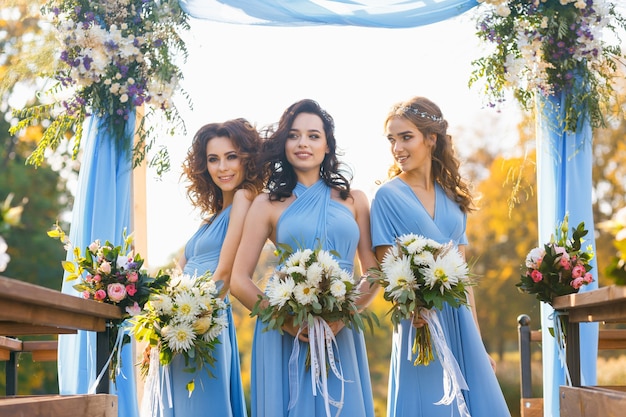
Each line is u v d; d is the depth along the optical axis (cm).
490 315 1758
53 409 332
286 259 445
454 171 496
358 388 455
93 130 517
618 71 530
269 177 492
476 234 1764
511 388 1741
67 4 516
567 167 518
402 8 519
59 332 419
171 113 518
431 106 491
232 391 514
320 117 484
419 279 443
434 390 466
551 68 520
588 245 469
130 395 502
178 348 461
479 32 520
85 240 510
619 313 330
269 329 435
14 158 1525
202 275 504
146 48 513
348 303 435
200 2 518
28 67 519
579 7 504
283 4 517
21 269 1484
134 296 434
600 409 328
